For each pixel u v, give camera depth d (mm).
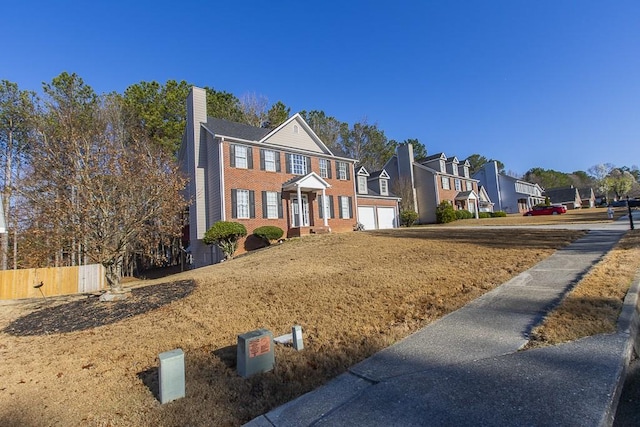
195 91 19828
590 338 4012
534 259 9000
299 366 4008
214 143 18844
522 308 5352
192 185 19375
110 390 3775
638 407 2896
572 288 6031
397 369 3754
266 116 34562
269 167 20078
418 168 35406
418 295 6586
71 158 7977
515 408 2777
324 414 2992
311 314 5938
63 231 7758
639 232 12578
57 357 4906
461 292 6605
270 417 3020
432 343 4383
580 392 2924
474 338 4406
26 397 3725
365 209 27609
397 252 11734
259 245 18797
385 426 2723
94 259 7922
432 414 2822
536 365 3500
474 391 3119
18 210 9234
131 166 8531
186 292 8188
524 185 52000
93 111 20656
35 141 12008
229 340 5082
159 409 3279
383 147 45094
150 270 25891
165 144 24016
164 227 9234
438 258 10078
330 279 8312
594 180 80438
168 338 5324
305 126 22500
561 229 15711
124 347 5094
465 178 38688
